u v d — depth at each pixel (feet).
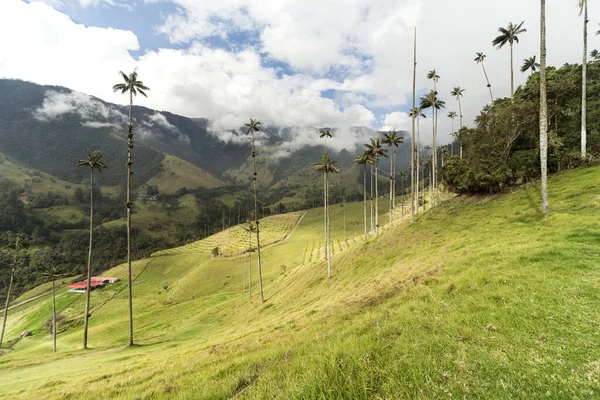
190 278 372.99
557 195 93.20
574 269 34.30
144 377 43.47
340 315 46.34
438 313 29.48
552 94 133.90
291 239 504.02
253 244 490.49
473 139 159.53
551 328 21.43
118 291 410.11
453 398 15.16
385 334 26.14
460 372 17.33
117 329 219.82
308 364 22.09
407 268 82.07
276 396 18.54
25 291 456.86
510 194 122.21
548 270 35.73
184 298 326.24
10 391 56.59
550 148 124.77
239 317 152.46
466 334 22.90
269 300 161.48
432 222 132.87
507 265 41.65
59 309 352.90
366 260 130.41
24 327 319.06
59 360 99.50
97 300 377.91
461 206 138.31
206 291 332.19
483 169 142.31
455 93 257.75
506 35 183.83
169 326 194.80
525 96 151.53
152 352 86.79
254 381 23.17
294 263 364.79
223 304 219.20
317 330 41.52
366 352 21.72
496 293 30.91
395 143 204.85
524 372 16.44
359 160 204.13
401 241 126.82
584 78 113.60
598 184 86.69
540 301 26.86
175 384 31.55
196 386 26.96
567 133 130.93
